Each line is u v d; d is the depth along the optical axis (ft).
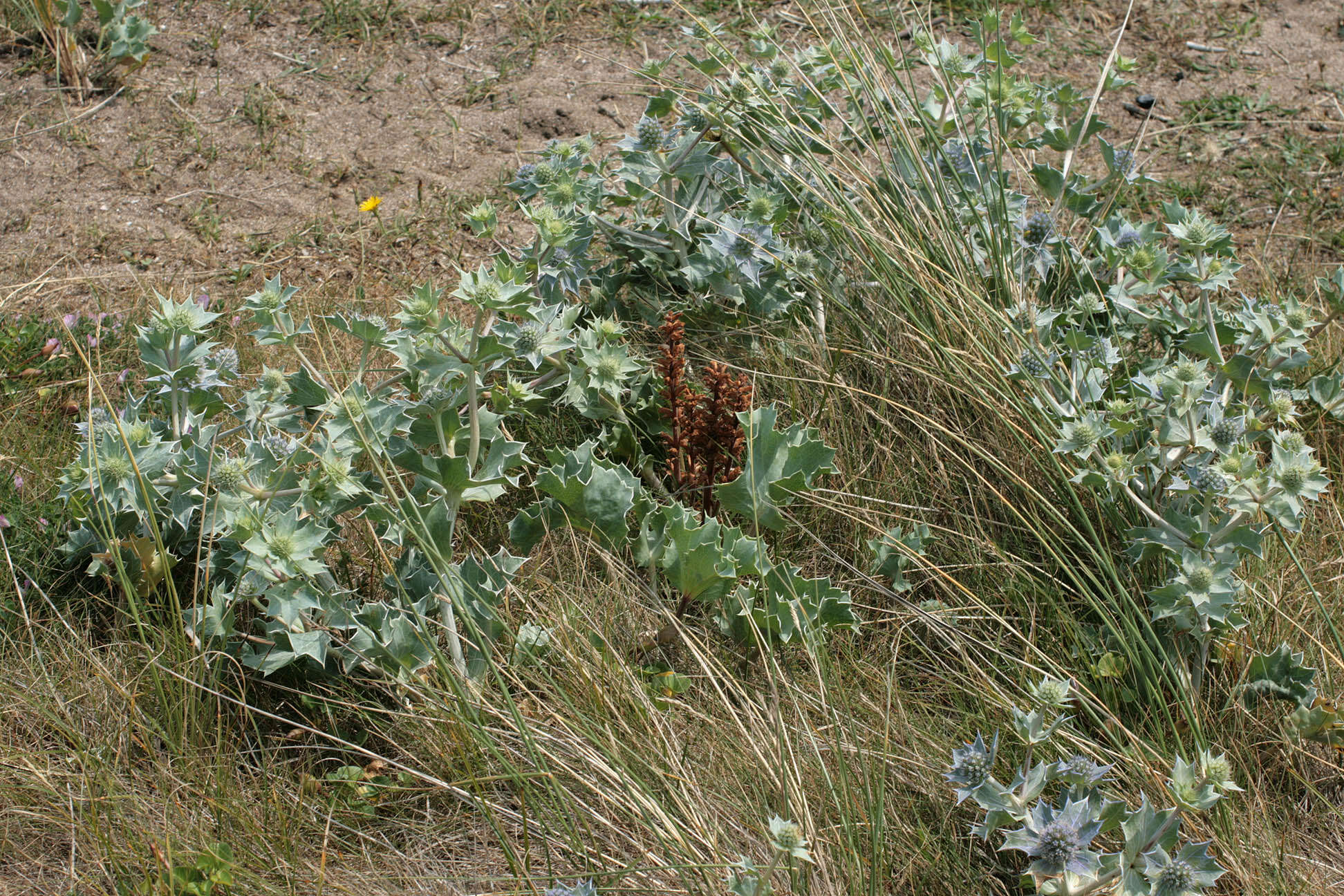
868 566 10.21
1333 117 16.85
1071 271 11.80
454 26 18.19
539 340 9.41
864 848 7.84
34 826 8.00
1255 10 19.16
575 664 8.91
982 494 10.50
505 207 15.03
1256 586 9.55
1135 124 16.85
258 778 8.44
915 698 9.21
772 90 12.55
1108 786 8.25
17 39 16.71
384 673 8.77
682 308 12.02
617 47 17.93
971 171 12.35
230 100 16.44
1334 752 8.63
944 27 18.29
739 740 8.60
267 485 8.83
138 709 8.64
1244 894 7.59
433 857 8.07
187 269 13.87
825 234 12.25
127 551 9.33
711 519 9.16
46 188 14.78
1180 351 10.96
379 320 10.49
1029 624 9.60
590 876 7.31
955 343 11.05
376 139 16.10
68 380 11.84
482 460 9.66
